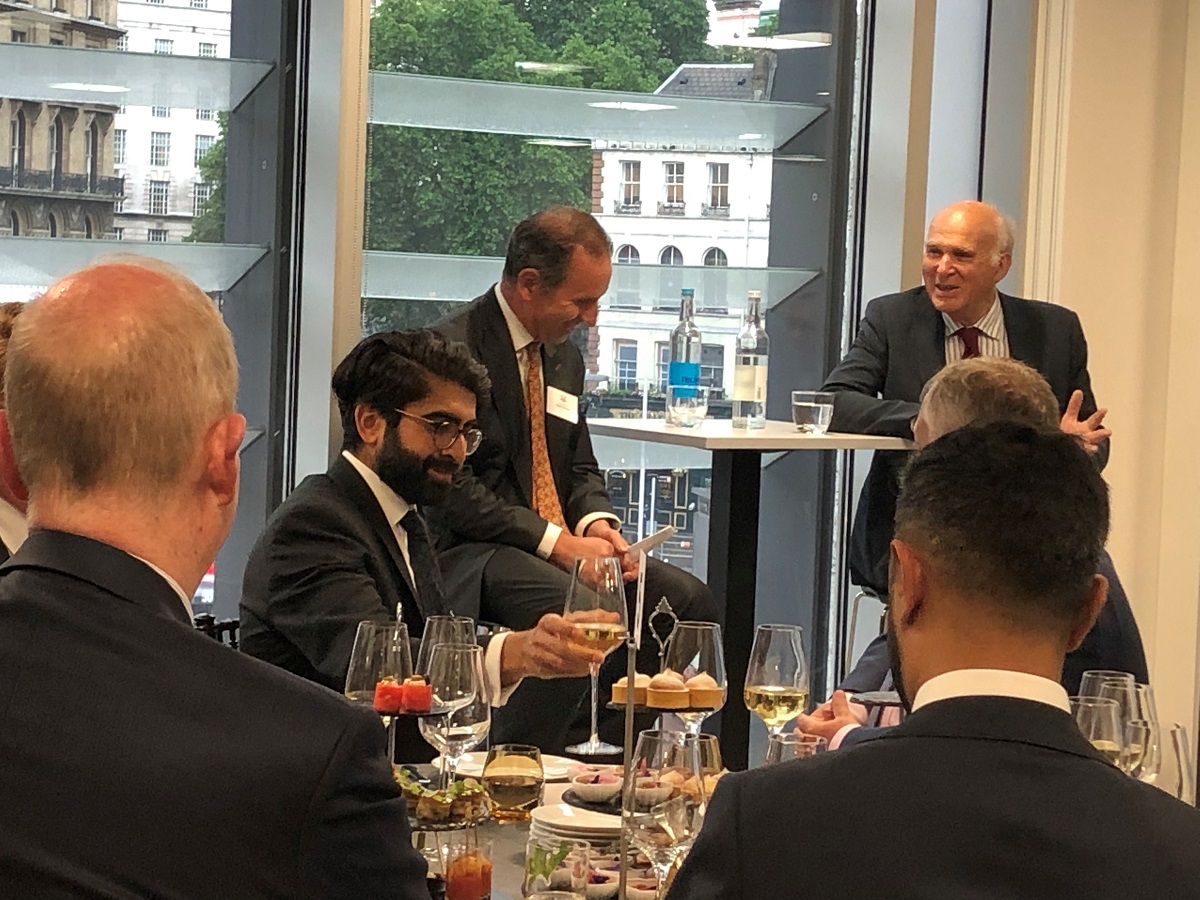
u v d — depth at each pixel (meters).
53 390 1.26
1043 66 4.72
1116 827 1.16
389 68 4.18
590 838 1.99
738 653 3.63
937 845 1.17
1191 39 4.78
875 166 4.73
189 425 1.29
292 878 1.18
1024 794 1.18
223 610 4.19
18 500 1.38
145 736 1.19
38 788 1.17
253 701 1.23
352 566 2.70
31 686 1.21
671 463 4.66
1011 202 4.79
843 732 2.41
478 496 3.55
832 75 4.77
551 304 3.66
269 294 4.11
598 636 2.39
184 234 4.03
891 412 3.70
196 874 1.15
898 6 4.63
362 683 2.14
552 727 3.50
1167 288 4.86
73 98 3.87
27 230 3.87
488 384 2.86
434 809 1.96
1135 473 4.87
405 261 4.25
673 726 2.50
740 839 1.22
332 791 1.20
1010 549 1.26
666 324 4.66
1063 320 4.21
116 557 1.26
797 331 4.82
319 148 3.99
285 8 4.02
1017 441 1.32
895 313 4.23
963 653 1.28
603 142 4.50
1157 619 4.90
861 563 4.11
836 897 1.17
